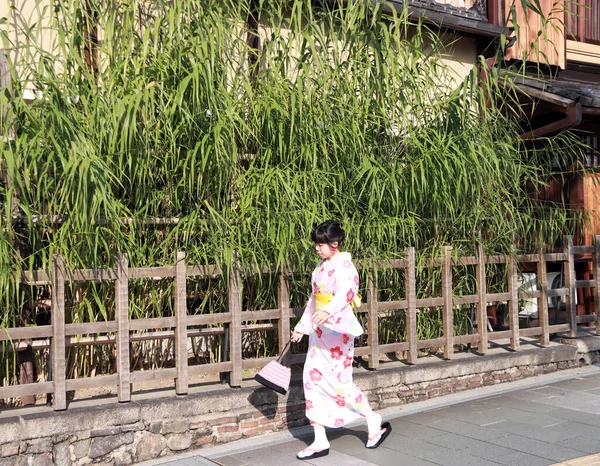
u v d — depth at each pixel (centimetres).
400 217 595
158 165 523
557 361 717
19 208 463
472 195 623
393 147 620
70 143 449
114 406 464
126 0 558
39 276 448
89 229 460
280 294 541
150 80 521
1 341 460
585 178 916
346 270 466
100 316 511
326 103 580
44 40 631
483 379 655
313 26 586
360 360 613
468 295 662
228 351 542
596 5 1095
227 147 514
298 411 545
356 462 452
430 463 446
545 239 752
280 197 521
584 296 930
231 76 568
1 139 433
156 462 466
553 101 820
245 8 623
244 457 471
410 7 793
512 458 450
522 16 979
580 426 521
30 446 431
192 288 552
